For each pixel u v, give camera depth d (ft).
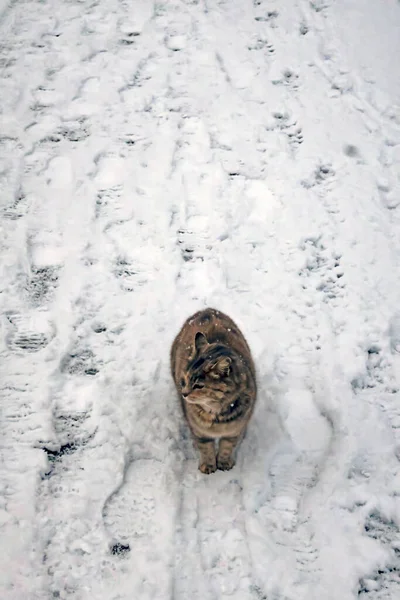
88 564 6.46
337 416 7.38
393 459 7.08
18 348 7.79
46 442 7.16
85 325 8.01
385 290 8.34
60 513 6.72
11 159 9.50
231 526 6.68
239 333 7.40
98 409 7.40
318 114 10.24
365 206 9.15
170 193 9.27
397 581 6.43
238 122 10.12
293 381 7.66
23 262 8.47
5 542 6.53
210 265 8.57
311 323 8.09
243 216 9.07
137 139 9.86
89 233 8.80
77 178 9.34
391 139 9.93
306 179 9.46
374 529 6.68
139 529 6.65
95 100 10.29
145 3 12.19
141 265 8.56
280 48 11.29
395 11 12.19
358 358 7.79
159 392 7.54
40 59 10.82
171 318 8.09
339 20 11.92
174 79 10.66
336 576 6.43
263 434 7.28
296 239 8.84
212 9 12.10
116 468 7.01
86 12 11.88
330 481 6.95
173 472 7.02
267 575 6.42
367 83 10.68
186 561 6.48
